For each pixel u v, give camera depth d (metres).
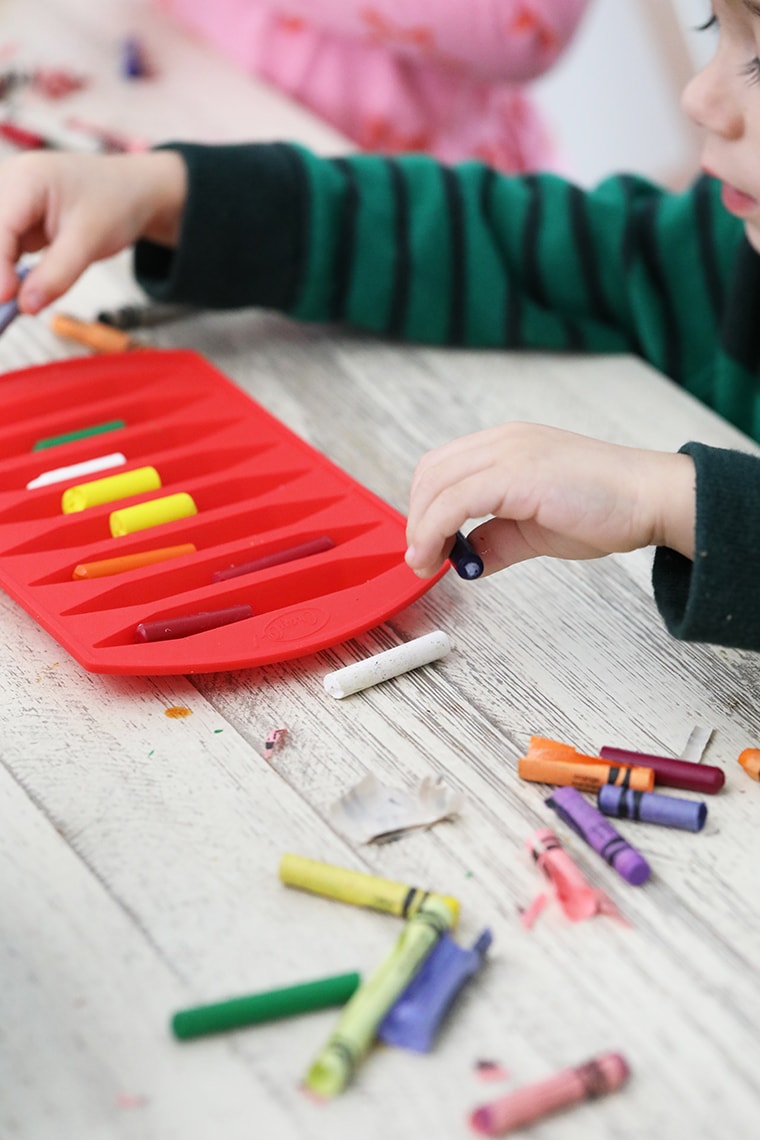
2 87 1.12
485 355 0.89
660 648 0.62
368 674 0.58
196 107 1.14
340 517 0.67
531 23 1.32
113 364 0.79
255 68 1.40
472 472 0.58
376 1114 0.40
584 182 1.88
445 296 0.88
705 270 0.93
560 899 0.48
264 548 0.65
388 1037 0.42
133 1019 0.43
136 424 0.75
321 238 0.86
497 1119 0.39
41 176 0.80
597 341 0.90
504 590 0.66
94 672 0.56
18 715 0.56
